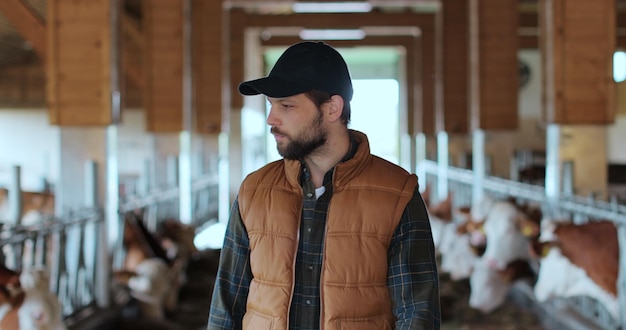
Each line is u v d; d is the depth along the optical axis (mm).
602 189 6535
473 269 5688
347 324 1812
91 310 5469
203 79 12422
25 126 18266
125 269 5566
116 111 6078
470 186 9891
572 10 6449
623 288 4066
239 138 15258
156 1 9617
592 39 6461
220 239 10719
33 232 4461
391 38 18969
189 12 10102
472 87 9273
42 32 8398
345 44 19094
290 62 1849
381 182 1882
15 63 18047
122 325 5566
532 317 5910
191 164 10078
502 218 4730
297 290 1873
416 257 1854
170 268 5973
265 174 1981
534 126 18719
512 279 4820
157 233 7047
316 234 1885
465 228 5375
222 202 13430
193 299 6762
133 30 15250
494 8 9062
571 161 6402
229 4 12570
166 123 9695
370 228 1846
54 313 3309
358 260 1828
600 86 6477
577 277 4191
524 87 18766
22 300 3225
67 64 5926
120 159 18812
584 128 6535
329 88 1841
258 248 1909
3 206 7582
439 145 12969
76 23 5934
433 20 16359
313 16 16422
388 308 1856
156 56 9656
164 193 8383
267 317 1869
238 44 15375
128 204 6453
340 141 1904
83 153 5879
